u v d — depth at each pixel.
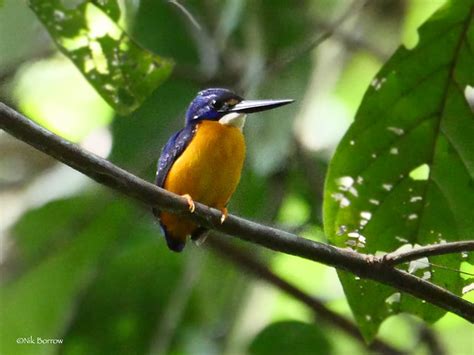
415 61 7.56
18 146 12.66
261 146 10.38
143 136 10.76
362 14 13.56
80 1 7.88
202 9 11.00
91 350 11.37
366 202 7.59
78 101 14.63
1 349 11.54
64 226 11.51
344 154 7.57
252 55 10.78
